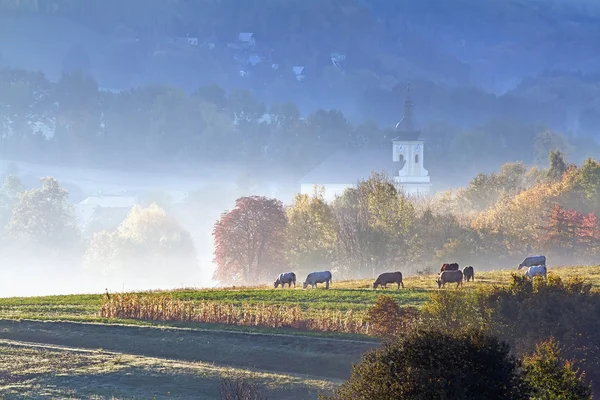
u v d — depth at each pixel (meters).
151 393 57.34
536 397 46.00
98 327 72.75
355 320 73.44
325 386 59.16
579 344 63.25
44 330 72.06
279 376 60.75
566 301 65.25
